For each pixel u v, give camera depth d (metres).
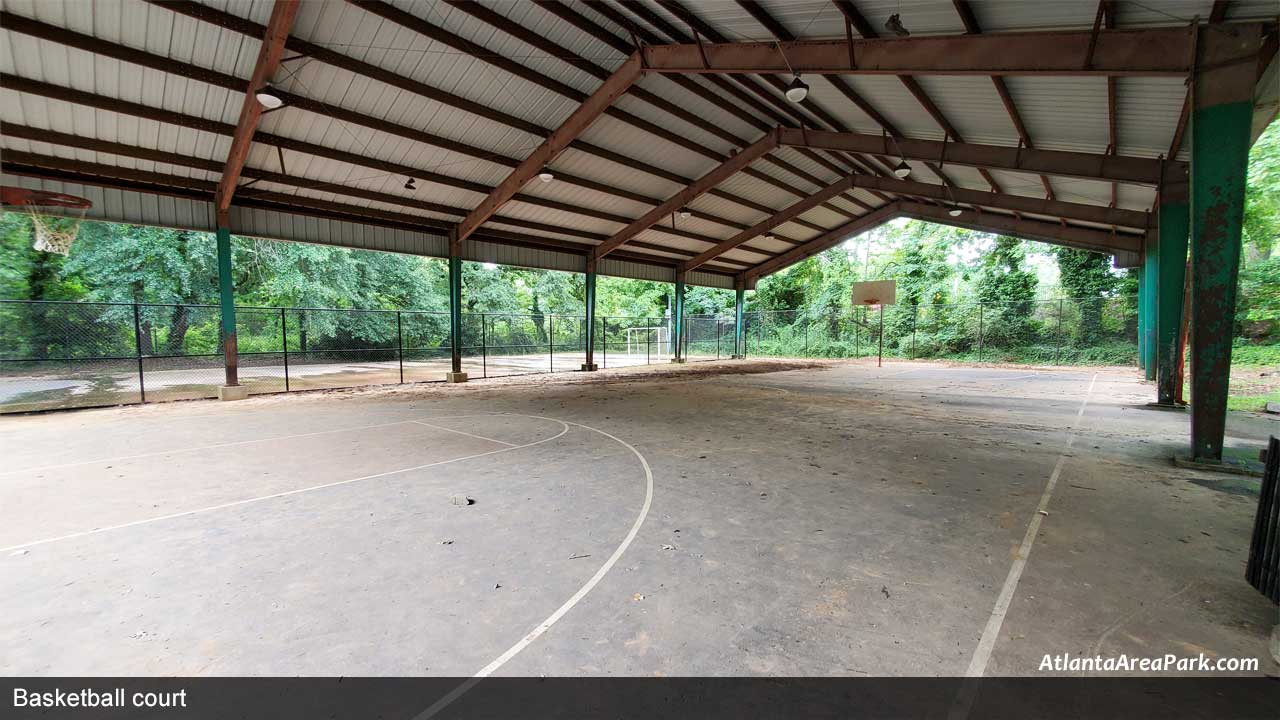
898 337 27.08
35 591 2.73
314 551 3.22
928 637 2.29
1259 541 2.72
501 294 32.06
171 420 8.12
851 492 4.40
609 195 14.77
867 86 9.20
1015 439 6.62
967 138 10.39
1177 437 6.73
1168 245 9.05
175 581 2.84
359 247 12.80
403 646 2.23
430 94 9.30
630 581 2.82
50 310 18.64
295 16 7.38
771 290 34.41
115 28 6.95
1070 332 22.28
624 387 13.08
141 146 8.95
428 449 6.04
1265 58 5.23
